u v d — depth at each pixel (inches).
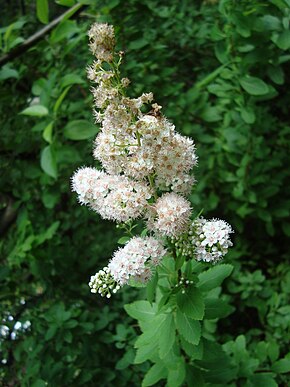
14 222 14.3
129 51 12.8
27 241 12.4
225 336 11.8
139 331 11.6
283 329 11.5
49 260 12.9
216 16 14.6
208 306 7.8
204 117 13.8
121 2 12.1
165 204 6.7
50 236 12.4
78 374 10.8
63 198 15.0
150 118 6.5
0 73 11.3
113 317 11.6
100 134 7.0
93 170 7.2
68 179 14.2
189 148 6.9
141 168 6.7
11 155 13.7
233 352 9.5
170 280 7.5
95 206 7.2
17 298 12.7
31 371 10.3
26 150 13.4
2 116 14.1
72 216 14.8
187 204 6.8
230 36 11.2
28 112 10.9
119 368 10.3
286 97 15.5
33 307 12.4
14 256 12.6
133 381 10.8
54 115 11.2
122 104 6.5
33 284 13.8
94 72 6.6
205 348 8.0
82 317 11.2
